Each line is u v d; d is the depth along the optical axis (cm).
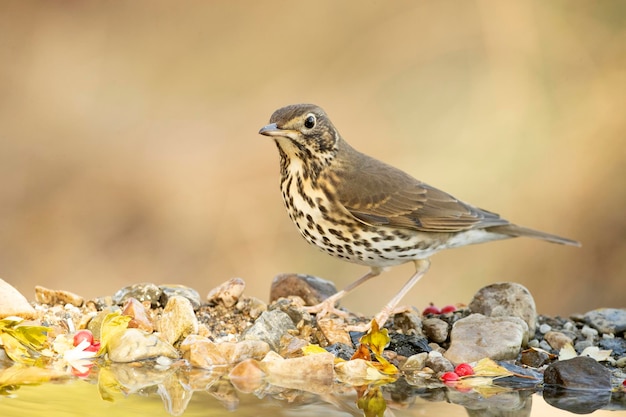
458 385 721
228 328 848
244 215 1680
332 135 884
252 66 2000
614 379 751
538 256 1602
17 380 671
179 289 893
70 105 1930
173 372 717
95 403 621
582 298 1590
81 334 763
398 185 903
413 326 855
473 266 1573
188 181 1739
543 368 782
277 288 959
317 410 629
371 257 900
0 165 1772
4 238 1647
